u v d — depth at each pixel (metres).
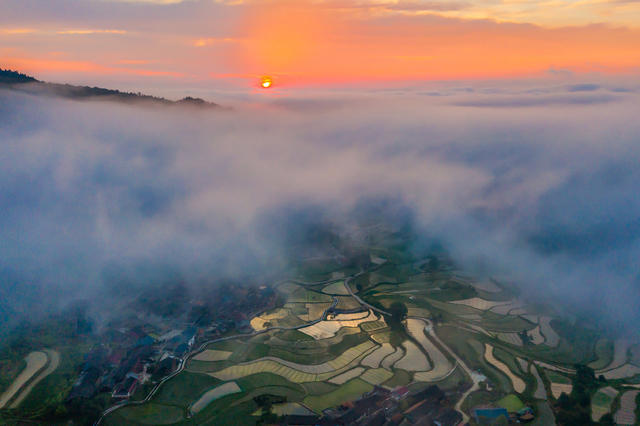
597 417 87.81
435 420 84.62
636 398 93.56
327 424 83.88
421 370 103.62
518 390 96.19
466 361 107.12
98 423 86.06
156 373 100.50
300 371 103.38
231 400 92.81
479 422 85.31
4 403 88.69
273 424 84.69
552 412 89.50
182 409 90.12
